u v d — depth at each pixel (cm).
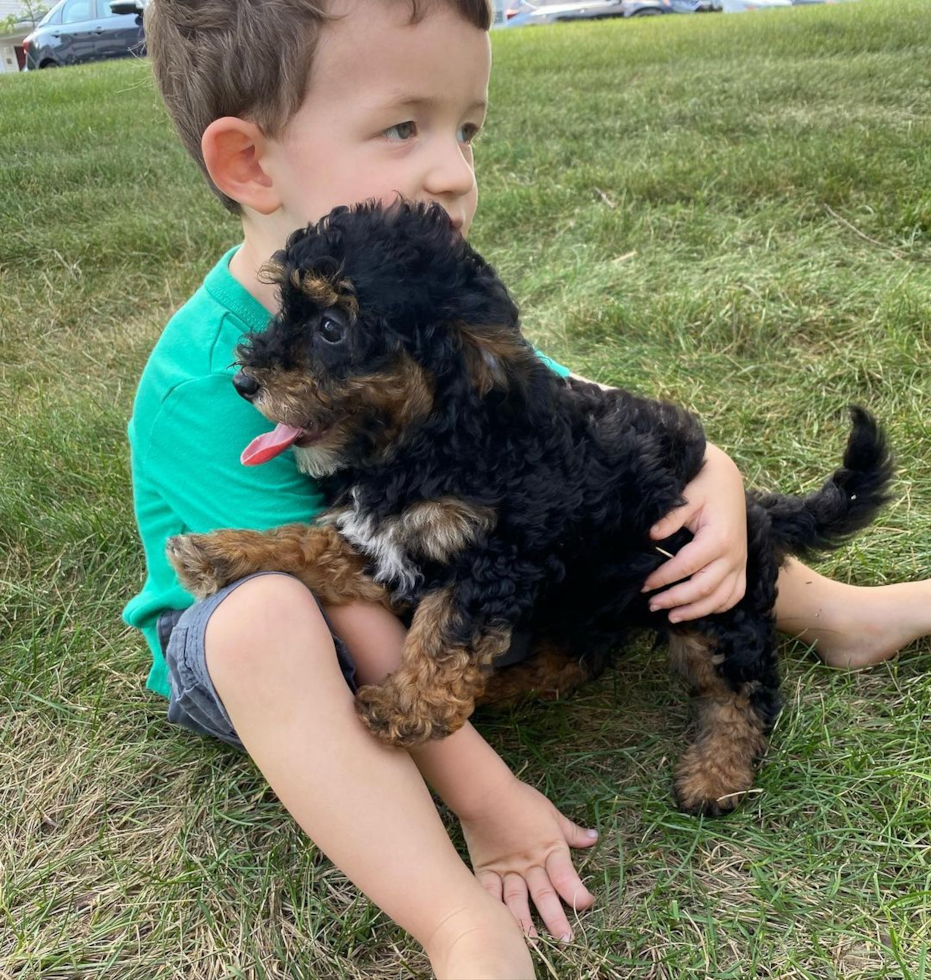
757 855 49
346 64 49
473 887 42
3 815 55
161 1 54
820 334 96
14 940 47
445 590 46
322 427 47
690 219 124
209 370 52
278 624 43
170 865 51
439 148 52
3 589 73
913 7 327
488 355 46
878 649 61
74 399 99
